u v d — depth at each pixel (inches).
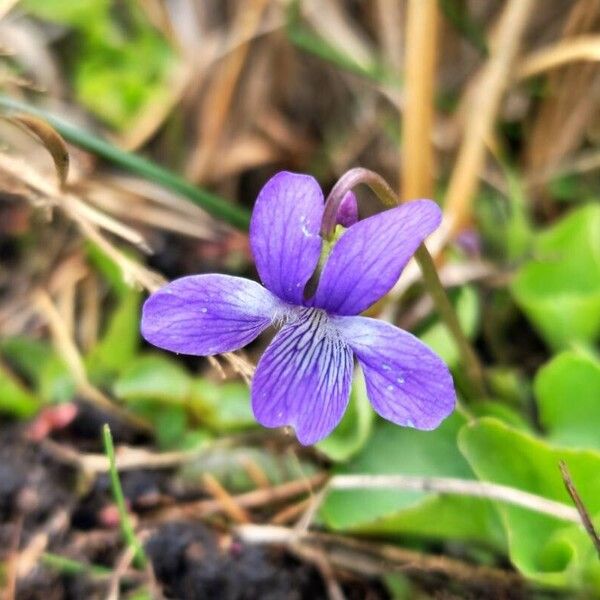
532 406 2.7
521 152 3.4
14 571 2.3
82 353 2.9
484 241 3.2
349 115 3.6
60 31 3.5
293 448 2.5
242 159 3.4
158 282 2.5
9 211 3.1
